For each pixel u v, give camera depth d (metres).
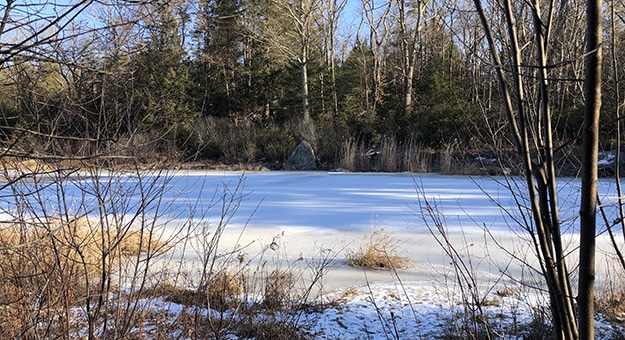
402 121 24.50
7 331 2.55
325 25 30.98
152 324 3.18
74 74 2.05
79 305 2.93
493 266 5.63
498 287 4.84
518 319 3.91
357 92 29.83
